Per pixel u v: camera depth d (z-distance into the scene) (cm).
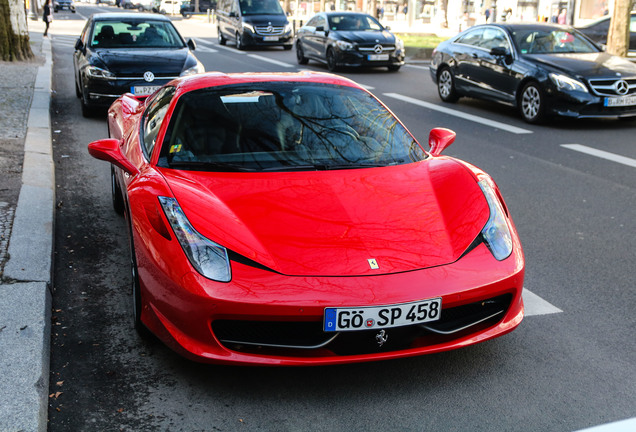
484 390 304
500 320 315
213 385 307
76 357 330
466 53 1201
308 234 304
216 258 289
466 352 340
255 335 290
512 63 1089
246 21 2345
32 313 348
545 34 1132
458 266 298
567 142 909
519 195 646
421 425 278
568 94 991
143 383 308
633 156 820
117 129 536
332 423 279
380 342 288
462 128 1009
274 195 332
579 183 692
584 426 277
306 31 1898
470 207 337
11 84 1240
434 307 286
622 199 633
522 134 966
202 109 403
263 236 301
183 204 317
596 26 1889
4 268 405
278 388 305
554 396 300
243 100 414
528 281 436
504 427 277
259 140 383
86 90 967
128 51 1019
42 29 3083
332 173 361
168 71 970
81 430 271
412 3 3578
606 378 316
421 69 1842
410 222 319
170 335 298
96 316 377
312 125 401
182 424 277
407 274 289
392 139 404
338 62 1725
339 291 279
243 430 274
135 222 330
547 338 356
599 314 386
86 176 688
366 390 304
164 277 297
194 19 5031
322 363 287
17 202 542
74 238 504
